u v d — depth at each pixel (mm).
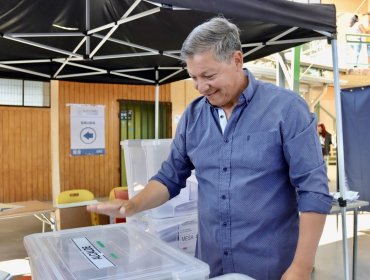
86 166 7523
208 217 1162
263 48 2826
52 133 6609
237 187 1084
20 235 4863
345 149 4664
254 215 1074
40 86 7262
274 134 1049
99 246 920
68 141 7328
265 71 6195
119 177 7895
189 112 1255
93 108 7570
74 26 2584
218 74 960
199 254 1257
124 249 898
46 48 2830
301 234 967
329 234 5016
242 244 1095
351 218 5875
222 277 751
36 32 2639
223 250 1129
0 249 4234
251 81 1112
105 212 1050
